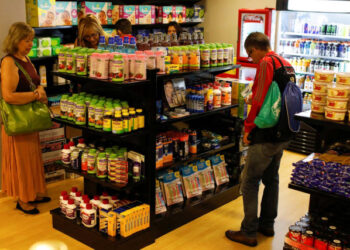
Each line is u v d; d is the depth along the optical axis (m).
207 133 4.91
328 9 6.36
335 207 3.49
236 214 4.68
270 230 4.22
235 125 4.94
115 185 3.76
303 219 3.43
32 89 4.30
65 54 4.05
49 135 5.19
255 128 3.83
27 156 4.42
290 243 3.29
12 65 4.13
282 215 4.69
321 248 3.14
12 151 4.38
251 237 4.03
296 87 3.70
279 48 7.18
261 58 3.92
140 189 4.05
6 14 4.61
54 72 4.13
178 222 4.34
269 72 3.64
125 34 5.33
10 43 4.12
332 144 3.44
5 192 4.91
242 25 7.13
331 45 6.74
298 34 7.07
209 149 4.70
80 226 3.96
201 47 4.38
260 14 6.83
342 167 2.94
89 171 4.00
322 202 3.53
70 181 5.42
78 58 3.91
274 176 4.12
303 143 6.64
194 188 4.67
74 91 4.75
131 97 3.94
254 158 3.86
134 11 6.96
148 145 3.87
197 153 4.56
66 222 4.10
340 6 6.28
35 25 5.50
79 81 4.29
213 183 4.92
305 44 6.93
